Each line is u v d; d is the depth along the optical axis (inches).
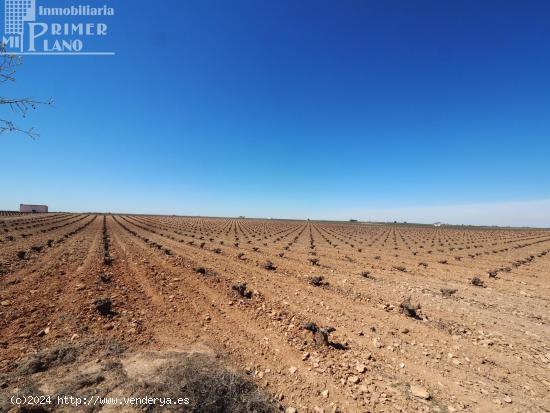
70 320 294.5
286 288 495.8
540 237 2417.6
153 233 1702.8
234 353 251.9
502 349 285.9
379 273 676.7
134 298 386.6
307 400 193.2
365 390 207.3
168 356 231.5
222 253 924.6
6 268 521.3
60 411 160.4
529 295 508.7
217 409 165.0
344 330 319.9
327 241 1601.9
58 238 1105.4
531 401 202.5
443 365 250.2
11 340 246.4
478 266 832.9
